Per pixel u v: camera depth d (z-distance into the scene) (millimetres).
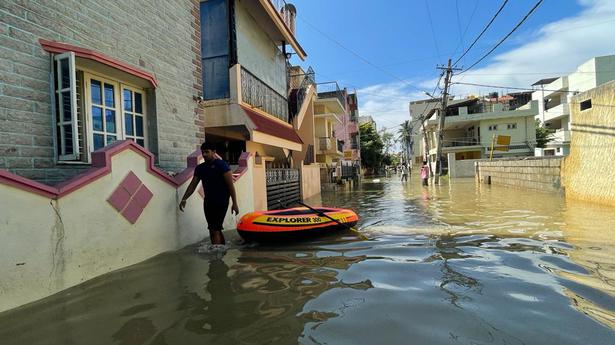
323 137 24703
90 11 4875
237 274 4141
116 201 4262
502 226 7023
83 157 4840
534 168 14969
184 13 7156
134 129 5945
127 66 5352
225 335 2623
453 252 5023
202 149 5461
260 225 5953
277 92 14555
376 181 34062
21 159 3889
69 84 4242
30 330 2719
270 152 15102
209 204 5523
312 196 17406
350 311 3027
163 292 3541
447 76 22969
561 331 2590
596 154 9828
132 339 2578
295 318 2902
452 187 20297
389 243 5750
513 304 3100
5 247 2996
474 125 40125
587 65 40781
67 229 3594
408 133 53594
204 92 11031
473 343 2443
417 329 2664
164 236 5160
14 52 3842
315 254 5109
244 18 11820
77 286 3666
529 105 37719
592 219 7402
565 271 3998
